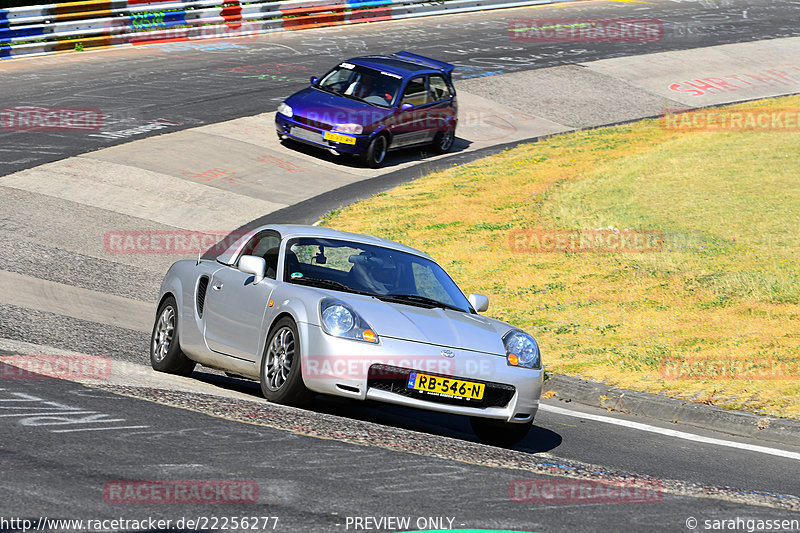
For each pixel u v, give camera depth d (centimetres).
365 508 1672
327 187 7281
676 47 13538
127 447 1908
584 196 6775
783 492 2259
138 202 6341
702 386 3453
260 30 12756
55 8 10631
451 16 14925
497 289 5081
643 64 12419
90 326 3806
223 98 9244
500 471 2073
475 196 7000
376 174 7806
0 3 11081
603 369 3738
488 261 5553
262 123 8600
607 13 15988
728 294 4619
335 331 2497
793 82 12325
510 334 2719
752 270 4903
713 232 5669
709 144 8162
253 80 10069
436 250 5812
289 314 2608
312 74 10494
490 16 15088
